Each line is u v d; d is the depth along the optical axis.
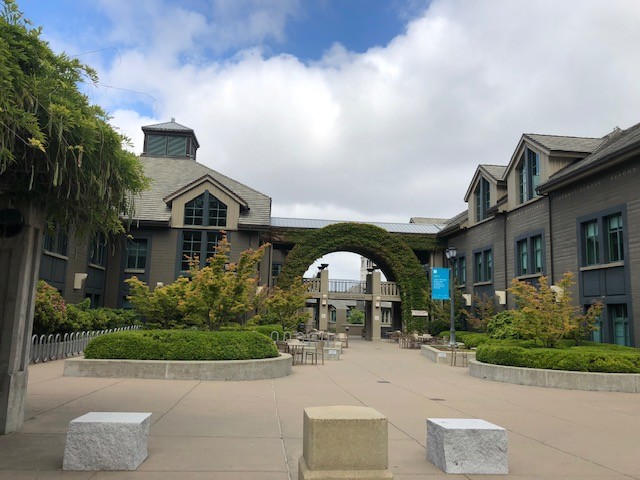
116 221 7.81
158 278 28.06
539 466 5.86
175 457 5.83
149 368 12.55
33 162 5.97
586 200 19.64
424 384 13.32
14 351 6.90
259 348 13.91
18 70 5.03
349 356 22.16
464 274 31.31
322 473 4.11
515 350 14.36
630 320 17.09
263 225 28.72
